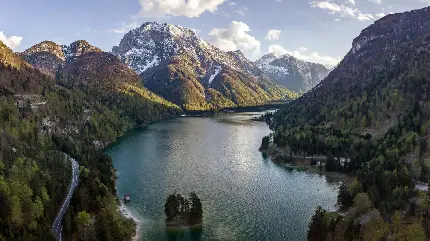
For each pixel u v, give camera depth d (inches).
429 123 7475.4
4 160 5738.2
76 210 5172.2
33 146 7273.6
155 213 5743.1
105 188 5836.6
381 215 4717.0
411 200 4847.4
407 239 3969.0
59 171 6279.5
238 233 5118.1
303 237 5007.4
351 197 5743.1
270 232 5147.6
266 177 7593.5
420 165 6240.2
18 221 4554.6
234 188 6894.7
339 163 7751.0
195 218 5403.5
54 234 4562.0
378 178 5723.4
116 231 4707.2
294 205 6058.1
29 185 5196.9
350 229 4500.5
